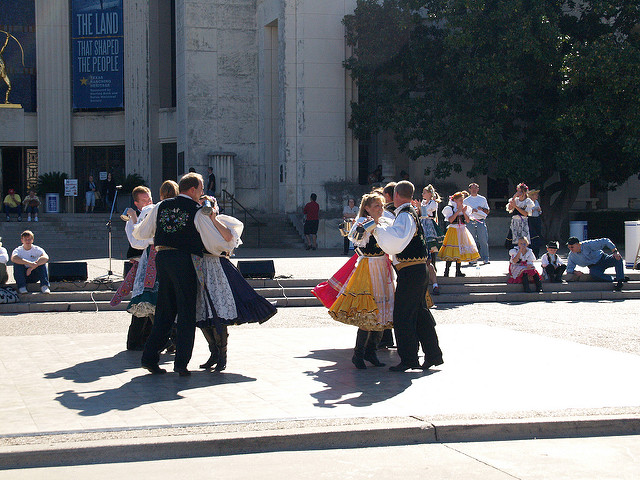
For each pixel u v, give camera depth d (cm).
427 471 527
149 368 805
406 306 814
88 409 658
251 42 3133
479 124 2602
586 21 2672
